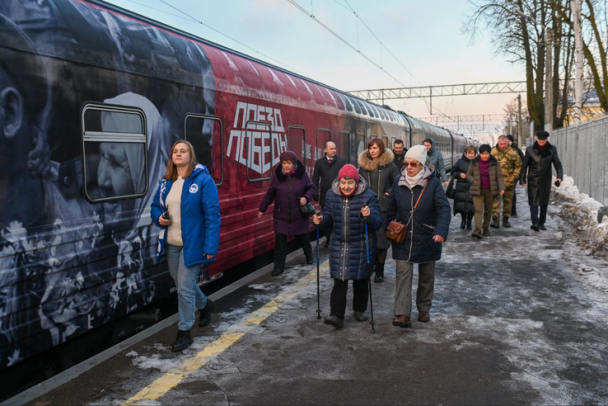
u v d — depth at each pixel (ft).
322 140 30.53
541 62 94.12
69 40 12.23
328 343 14.07
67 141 12.14
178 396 11.03
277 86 24.31
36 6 11.55
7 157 10.66
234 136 20.16
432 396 10.99
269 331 15.03
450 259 24.31
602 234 25.72
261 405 10.67
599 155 41.47
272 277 21.56
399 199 15.19
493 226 33.45
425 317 15.71
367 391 11.25
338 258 14.82
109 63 13.44
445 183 32.40
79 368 12.46
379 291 19.35
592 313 16.19
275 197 22.26
